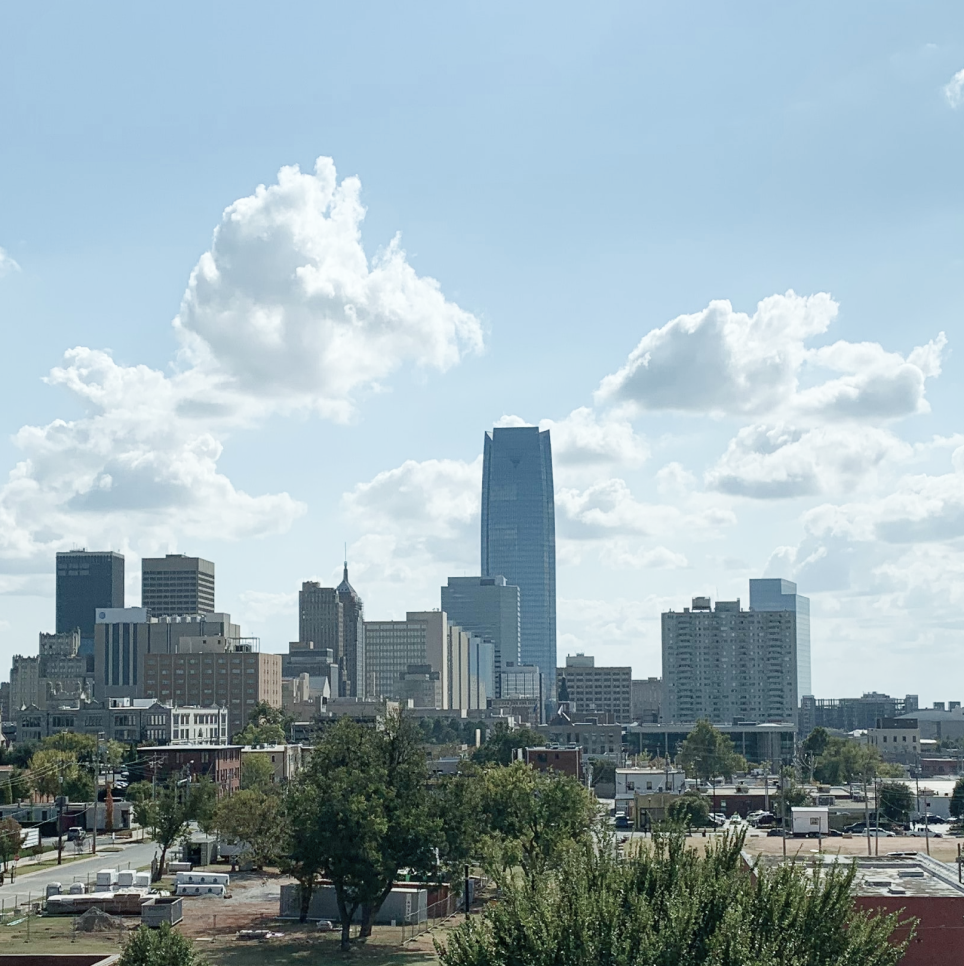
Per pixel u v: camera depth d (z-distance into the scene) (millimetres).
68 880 135375
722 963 51406
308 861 99562
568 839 106000
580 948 52969
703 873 57312
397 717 115312
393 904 111812
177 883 127750
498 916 55812
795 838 153125
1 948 94750
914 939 80750
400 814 101312
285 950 98625
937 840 145750
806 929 55438
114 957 87312
